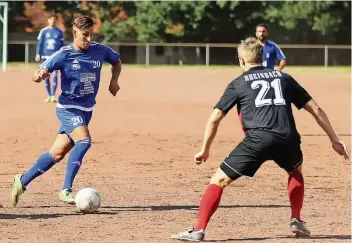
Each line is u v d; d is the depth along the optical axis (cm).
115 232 1948
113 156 3388
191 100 6266
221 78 9312
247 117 1833
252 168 1830
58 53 2245
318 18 13600
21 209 2253
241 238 1895
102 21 14000
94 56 2289
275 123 1816
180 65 13225
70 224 2045
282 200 2458
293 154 1841
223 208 2311
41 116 4812
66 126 2289
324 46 12519
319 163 3272
